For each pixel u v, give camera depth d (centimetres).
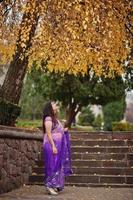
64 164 1231
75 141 1673
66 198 1106
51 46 1639
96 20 1647
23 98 6662
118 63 1792
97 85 3028
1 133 1142
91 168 1444
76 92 3062
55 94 3128
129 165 1473
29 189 1284
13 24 1611
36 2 1591
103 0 1658
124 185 1375
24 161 1386
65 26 1628
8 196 1121
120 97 3144
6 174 1202
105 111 6469
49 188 1195
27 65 1627
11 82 1602
